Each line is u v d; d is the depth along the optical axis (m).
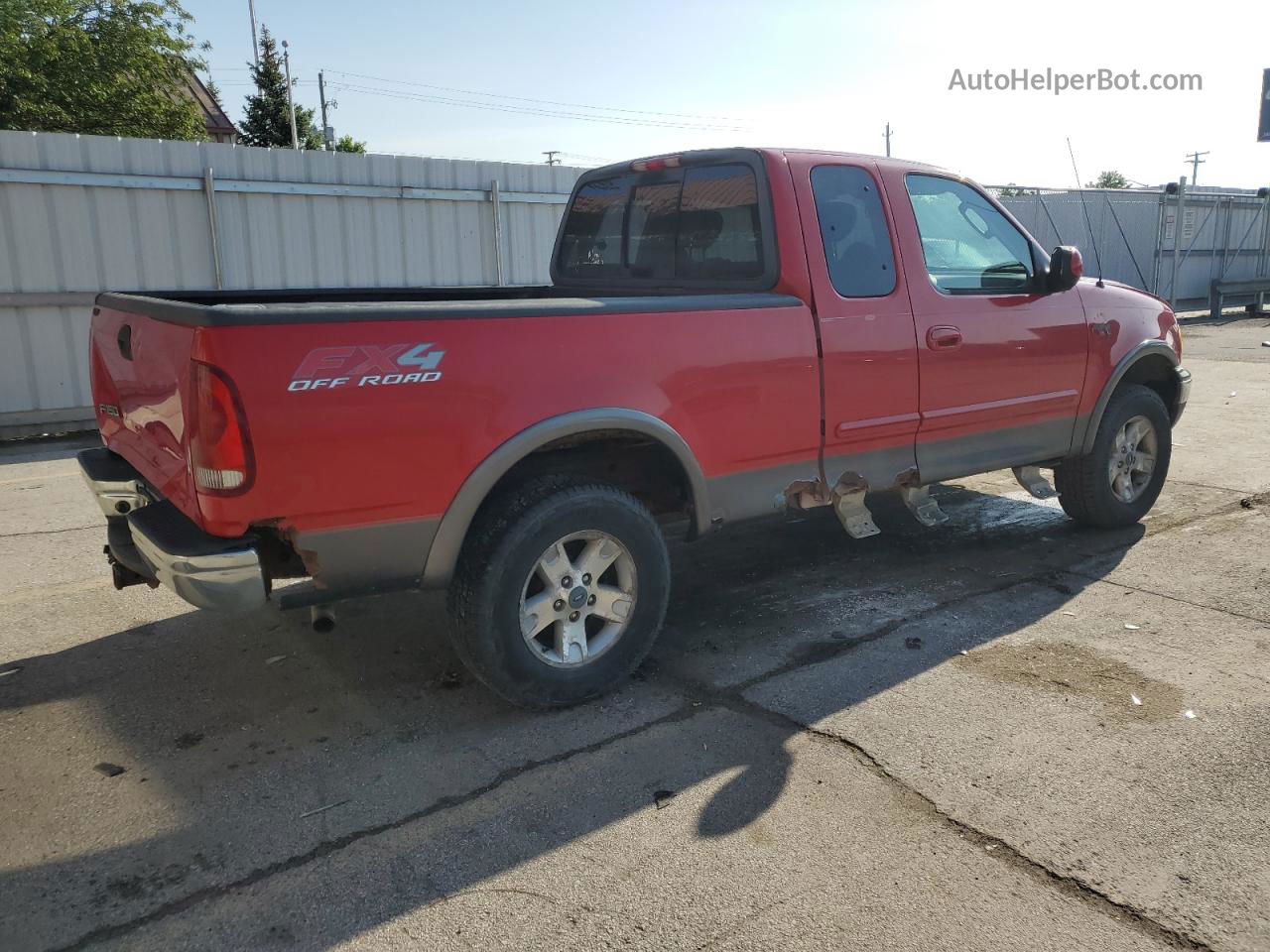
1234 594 4.76
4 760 3.39
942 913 2.53
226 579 3.00
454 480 3.28
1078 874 2.68
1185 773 3.17
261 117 53.50
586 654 3.72
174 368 3.07
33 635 4.53
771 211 4.14
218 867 2.79
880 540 5.82
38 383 9.85
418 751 3.43
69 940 2.49
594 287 5.31
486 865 2.77
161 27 26.41
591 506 3.58
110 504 3.97
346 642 4.40
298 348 2.97
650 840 2.87
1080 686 3.80
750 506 4.14
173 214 10.16
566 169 12.38
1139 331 5.55
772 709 3.68
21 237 9.51
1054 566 5.24
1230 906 2.54
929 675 3.93
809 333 4.10
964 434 4.82
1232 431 8.73
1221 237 22.81
